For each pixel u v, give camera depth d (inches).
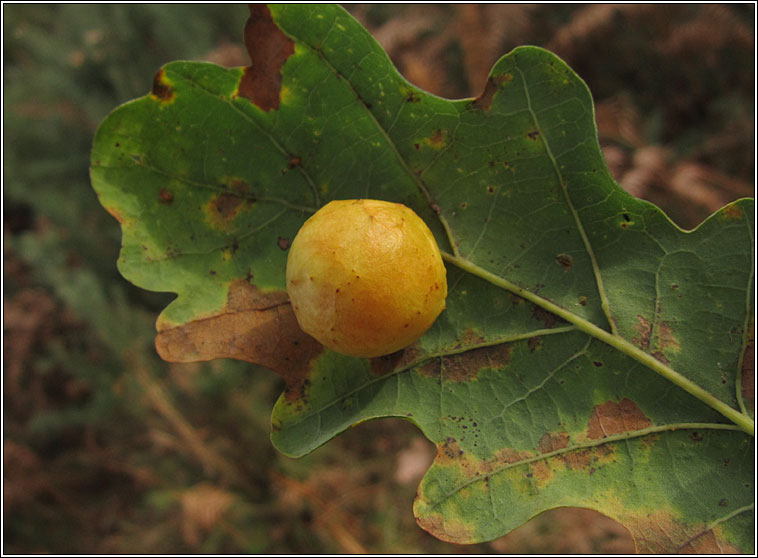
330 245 3.0
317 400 3.3
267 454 8.9
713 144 8.6
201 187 3.4
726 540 3.2
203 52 9.6
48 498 9.6
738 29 8.4
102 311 8.5
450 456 3.3
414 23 9.3
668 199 8.3
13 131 10.3
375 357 3.3
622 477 3.3
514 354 3.4
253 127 3.4
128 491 9.7
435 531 3.2
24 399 9.8
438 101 3.2
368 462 9.2
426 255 3.1
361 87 3.3
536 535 8.4
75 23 10.5
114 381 9.0
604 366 3.4
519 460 3.3
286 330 3.4
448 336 3.4
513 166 3.3
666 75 9.2
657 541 3.2
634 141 8.5
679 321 3.3
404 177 3.4
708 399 3.3
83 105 9.8
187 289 3.4
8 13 11.3
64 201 9.5
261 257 3.5
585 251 3.4
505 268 3.4
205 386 8.6
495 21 9.0
